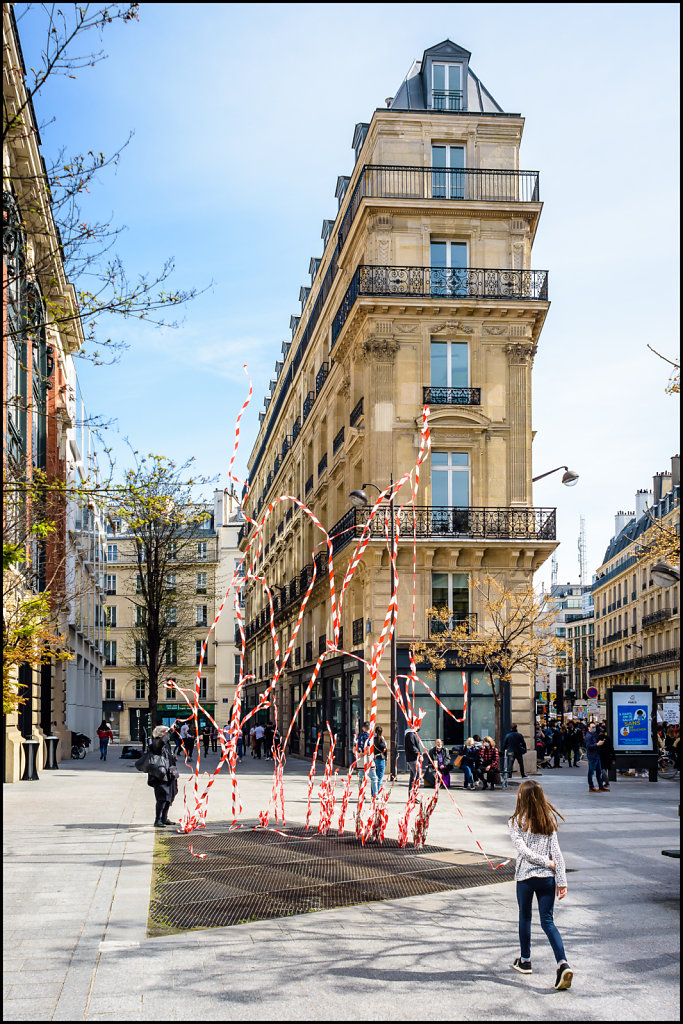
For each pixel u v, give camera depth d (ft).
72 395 116.98
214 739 175.52
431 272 102.73
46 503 50.85
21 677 92.32
